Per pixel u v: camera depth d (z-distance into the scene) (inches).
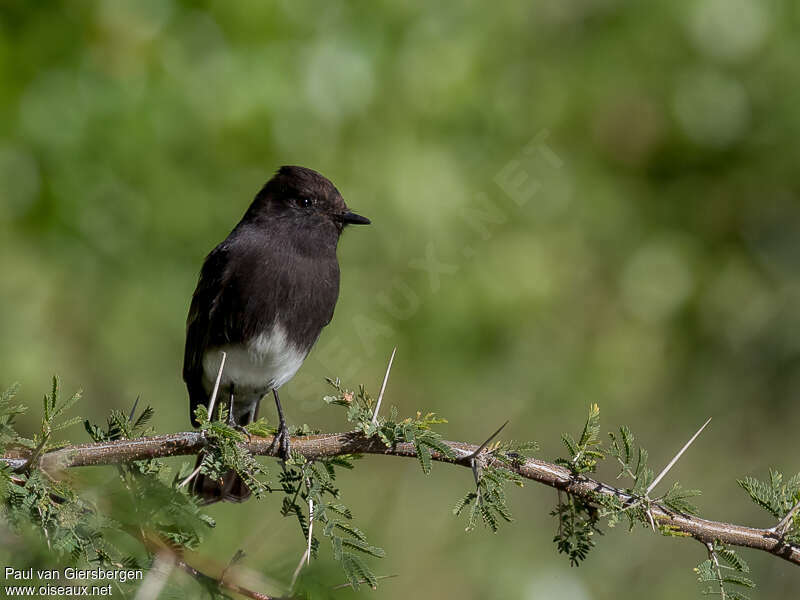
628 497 204.5
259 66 445.4
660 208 568.4
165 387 500.4
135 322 478.3
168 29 447.2
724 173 564.4
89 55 446.3
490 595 492.1
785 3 534.9
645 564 501.0
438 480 526.6
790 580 488.1
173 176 460.1
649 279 550.6
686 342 578.6
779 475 207.6
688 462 580.1
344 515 204.5
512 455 207.9
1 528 179.2
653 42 530.6
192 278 482.0
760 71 541.3
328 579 180.7
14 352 448.1
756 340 584.7
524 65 512.1
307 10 455.2
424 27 475.8
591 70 524.1
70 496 183.2
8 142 444.1
